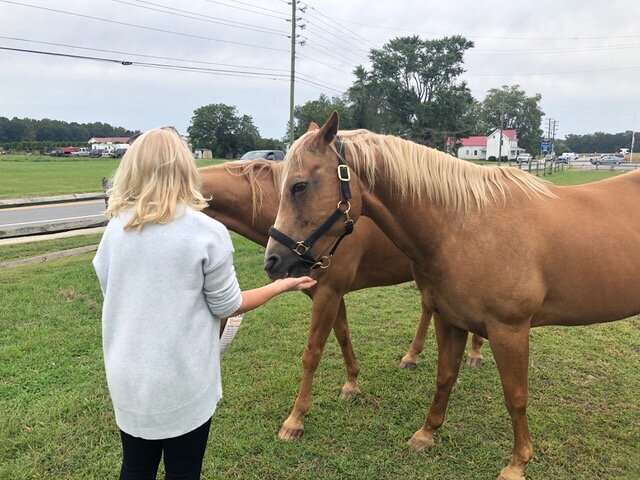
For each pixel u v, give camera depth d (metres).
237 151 66.44
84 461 2.63
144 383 1.48
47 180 20.81
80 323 4.54
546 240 2.36
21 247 8.18
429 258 2.41
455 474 2.64
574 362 3.88
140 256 1.46
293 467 2.67
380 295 5.68
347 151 2.23
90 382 3.44
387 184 2.31
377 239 3.12
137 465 1.65
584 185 2.80
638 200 2.70
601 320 2.62
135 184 1.49
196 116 65.62
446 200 2.33
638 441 2.91
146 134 1.53
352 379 3.38
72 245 8.34
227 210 3.04
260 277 6.11
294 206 2.13
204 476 2.56
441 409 2.81
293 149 2.16
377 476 2.61
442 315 2.59
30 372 3.56
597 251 2.43
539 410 3.22
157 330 1.47
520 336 2.36
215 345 1.61
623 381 3.59
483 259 2.30
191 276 1.47
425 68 43.81
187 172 1.53
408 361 3.83
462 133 45.53
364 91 44.53
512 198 2.41
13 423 2.91
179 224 1.47
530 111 78.12
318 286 2.90
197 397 1.55
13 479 2.48
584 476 2.61
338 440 2.91
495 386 3.55
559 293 2.44
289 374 3.66
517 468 2.54
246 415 3.12
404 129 45.00
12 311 4.80
